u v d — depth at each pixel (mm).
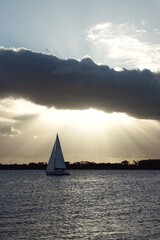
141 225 53344
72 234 47344
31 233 47812
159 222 55844
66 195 103312
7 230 49438
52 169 179125
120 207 75250
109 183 173375
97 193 111562
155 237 45719
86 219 58594
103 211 68750
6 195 101375
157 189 131875
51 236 46281
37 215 62281
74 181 186250
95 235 46750
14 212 65625
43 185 149500
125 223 55031
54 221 56375
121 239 44750
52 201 86312
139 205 79125
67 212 66750
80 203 82562
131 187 143375
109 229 50469
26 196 98750
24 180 191500
